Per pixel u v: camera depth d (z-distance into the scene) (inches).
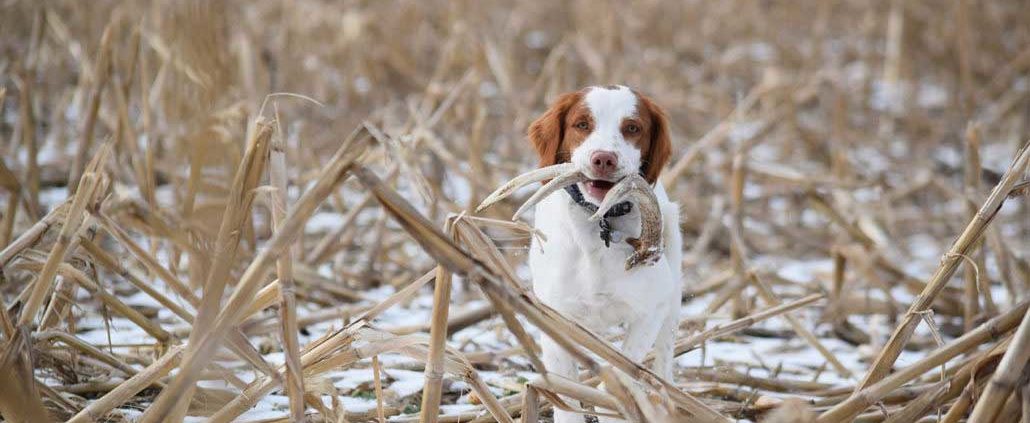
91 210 239.9
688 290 412.2
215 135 361.1
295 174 530.0
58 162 547.8
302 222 198.1
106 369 283.3
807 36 962.7
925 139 726.5
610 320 264.8
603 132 263.6
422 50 845.2
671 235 281.6
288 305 209.3
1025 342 203.9
